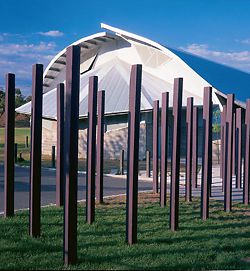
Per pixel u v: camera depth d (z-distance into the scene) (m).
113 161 31.77
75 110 7.25
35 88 8.95
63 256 7.12
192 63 40.03
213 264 7.12
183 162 30.66
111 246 8.15
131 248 8.02
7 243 8.21
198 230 9.62
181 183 19.08
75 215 7.12
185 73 38.75
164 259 7.35
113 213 11.38
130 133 8.48
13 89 10.50
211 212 11.90
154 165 15.80
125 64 40.81
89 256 7.47
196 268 6.93
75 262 7.05
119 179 20.78
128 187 8.45
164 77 39.47
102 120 12.82
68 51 7.29
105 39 41.59
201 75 38.09
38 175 8.88
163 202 12.66
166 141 12.56
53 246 8.02
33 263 6.98
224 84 39.28
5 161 10.58
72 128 7.21
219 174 24.19
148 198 14.27
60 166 12.30
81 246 8.12
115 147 34.03
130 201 8.39
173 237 8.91
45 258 7.30
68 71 7.29
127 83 35.56
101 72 38.88
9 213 10.63
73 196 7.13
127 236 8.43
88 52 44.38
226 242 8.56
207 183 10.92
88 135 10.60
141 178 20.73
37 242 8.30
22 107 38.81
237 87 40.56
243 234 9.28
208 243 8.45
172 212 9.60
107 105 33.12
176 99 9.84
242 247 8.23
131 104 8.48
